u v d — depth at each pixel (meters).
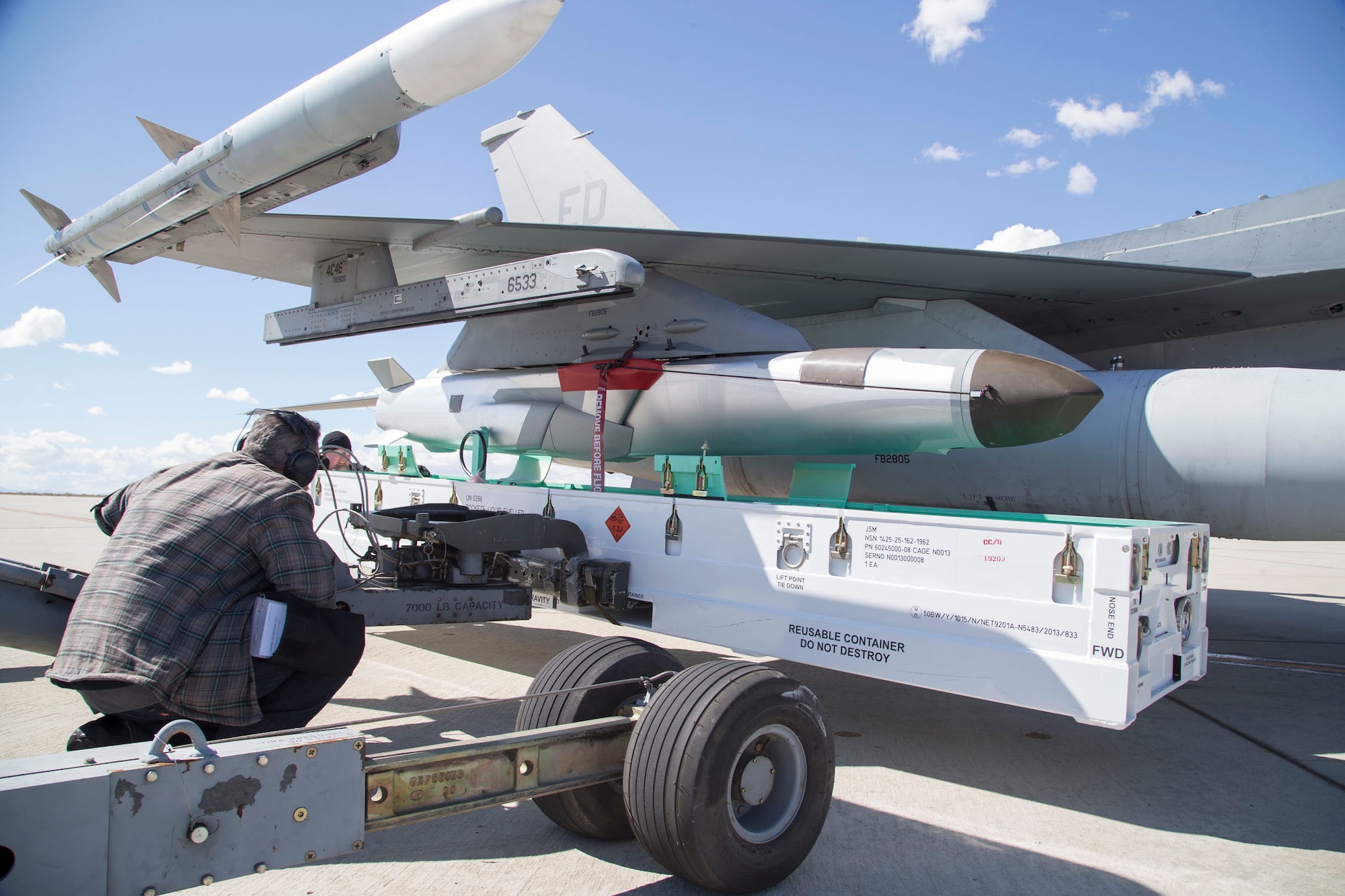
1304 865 2.78
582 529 4.43
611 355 7.01
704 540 3.78
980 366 4.79
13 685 4.96
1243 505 5.13
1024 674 2.81
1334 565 14.20
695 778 2.21
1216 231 6.29
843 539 3.29
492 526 3.92
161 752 1.60
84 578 3.49
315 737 1.82
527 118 9.80
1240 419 5.05
